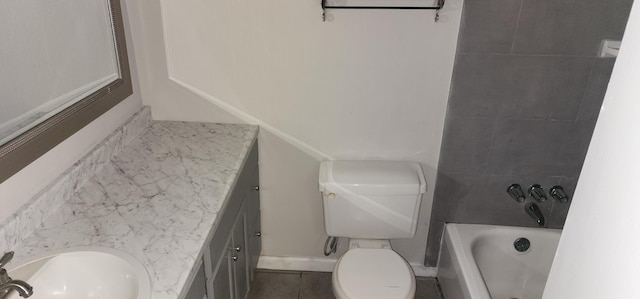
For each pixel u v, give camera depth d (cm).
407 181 190
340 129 204
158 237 121
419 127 201
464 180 210
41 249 115
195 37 189
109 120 171
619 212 53
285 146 210
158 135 192
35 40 129
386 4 176
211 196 144
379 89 194
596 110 188
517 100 189
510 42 178
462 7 174
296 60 191
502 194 212
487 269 221
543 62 181
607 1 168
